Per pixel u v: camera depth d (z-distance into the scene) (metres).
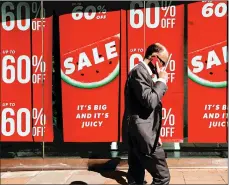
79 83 5.77
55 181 5.39
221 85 5.72
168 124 5.79
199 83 5.73
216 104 5.74
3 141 5.86
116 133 5.80
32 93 5.82
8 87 5.81
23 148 5.86
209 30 5.67
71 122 5.81
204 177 5.50
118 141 5.81
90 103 5.79
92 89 5.77
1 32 5.75
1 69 5.79
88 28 5.71
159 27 5.68
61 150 5.84
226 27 5.66
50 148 5.86
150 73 4.69
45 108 5.82
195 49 5.70
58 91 5.80
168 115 5.78
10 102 5.82
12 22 5.73
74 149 5.84
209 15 5.66
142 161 4.80
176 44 5.69
